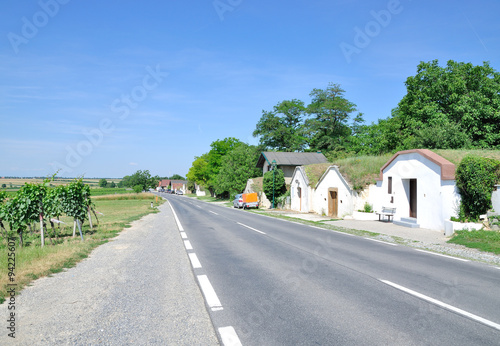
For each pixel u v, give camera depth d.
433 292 5.71
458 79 27.36
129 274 7.01
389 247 10.51
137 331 4.16
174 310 4.91
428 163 14.65
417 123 28.83
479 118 26.33
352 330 4.18
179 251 9.88
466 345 3.75
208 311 4.88
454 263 8.04
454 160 14.59
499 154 14.82
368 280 6.50
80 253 9.09
